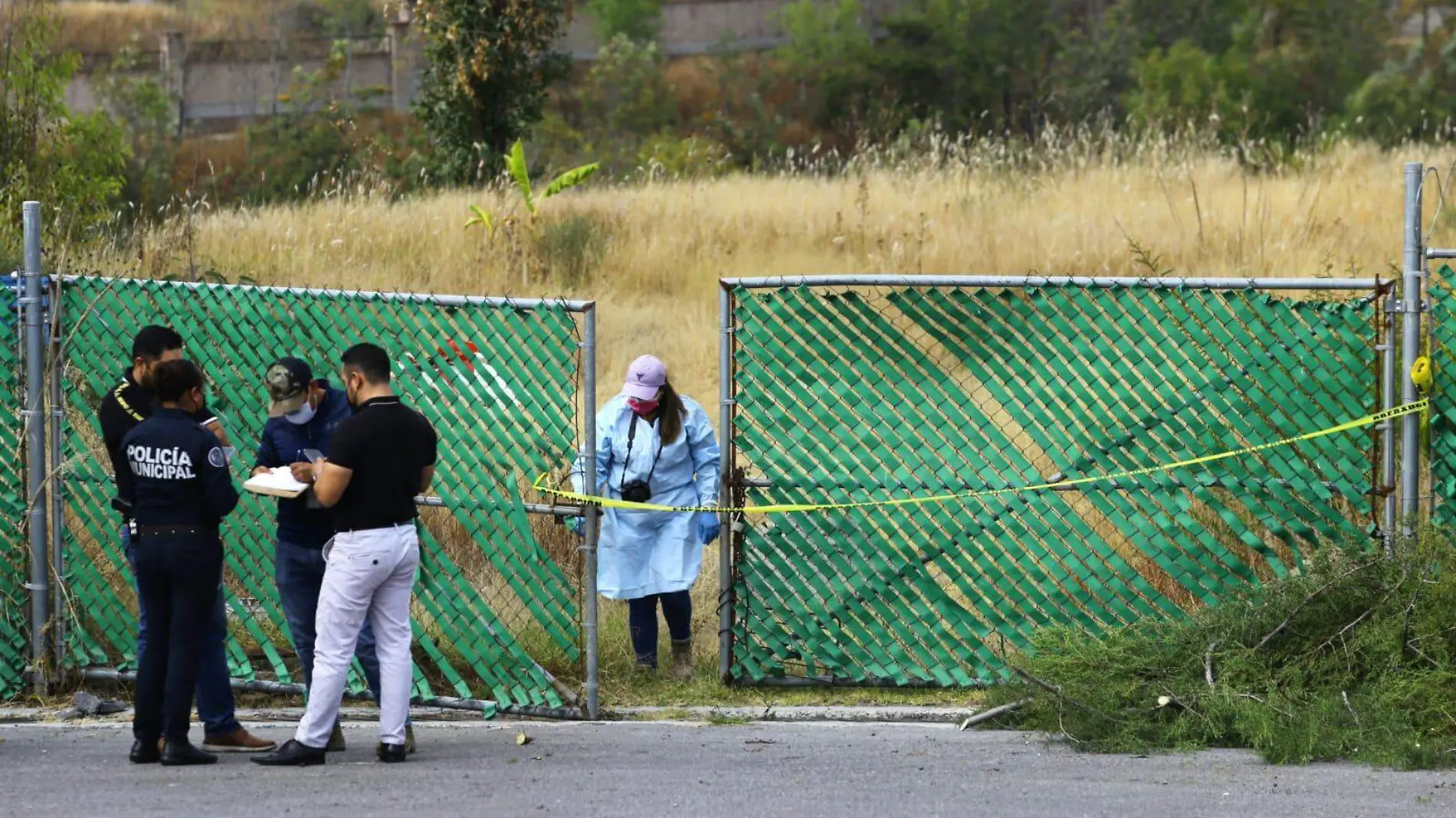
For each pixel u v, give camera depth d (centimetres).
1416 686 1475
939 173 4891
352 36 9856
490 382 1648
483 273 3759
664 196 4600
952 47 9456
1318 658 1531
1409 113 7731
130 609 1839
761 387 1684
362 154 6656
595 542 1642
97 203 3428
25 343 1736
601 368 2984
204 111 9225
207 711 1526
